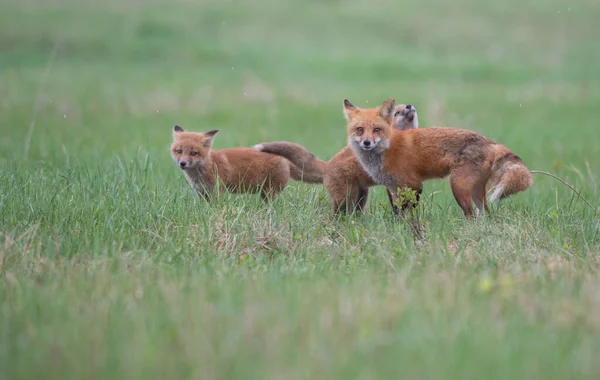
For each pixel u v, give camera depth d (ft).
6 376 31.27
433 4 303.89
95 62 215.10
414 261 47.60
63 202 57.21
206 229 53.42
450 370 30.86
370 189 68.64
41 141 106.01
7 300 39.99
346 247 53.57
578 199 68.23
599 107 156.87
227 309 36.96
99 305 38.63
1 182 63.46
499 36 256.93
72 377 31.12
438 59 229.66
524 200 72.64
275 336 33.76
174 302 38.70
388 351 32.76
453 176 58.70
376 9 299.38
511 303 38.40
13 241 49.55
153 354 32.19
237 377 30.71
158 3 309.63
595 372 30.76
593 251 51.11
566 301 38.37
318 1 317.63
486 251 50.34
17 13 273.33
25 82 176.14
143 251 50.19
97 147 102.73
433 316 36.14
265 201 67.10
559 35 256.93
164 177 77.10
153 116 145.18
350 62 223.92
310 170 66.74
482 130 122.72
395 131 60.85
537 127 131.95
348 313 36.35
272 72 209.46
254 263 49.65
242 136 117.91
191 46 239.71
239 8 303.48
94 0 311.47
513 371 30.71
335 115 149.28
